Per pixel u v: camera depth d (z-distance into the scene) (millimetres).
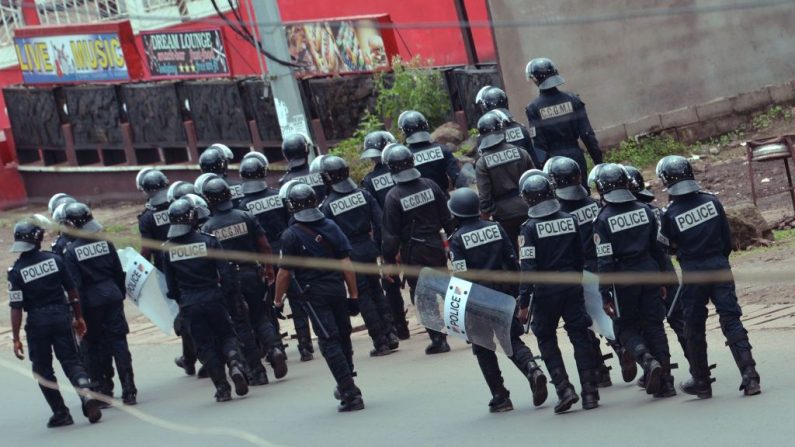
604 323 22266
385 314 30391
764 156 33844
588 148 32375
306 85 50344
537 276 21906
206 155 32594
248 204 30547
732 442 18516
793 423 18859
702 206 20844
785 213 34531
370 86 48875
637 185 22359
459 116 46469
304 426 24375
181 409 27766
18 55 63094
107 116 58844
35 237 27016
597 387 23312
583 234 23891
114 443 25438
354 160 45156
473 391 25266
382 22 48562
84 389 27281
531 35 42938
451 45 52812
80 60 59781
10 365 26047
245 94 51906
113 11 60219
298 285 25531
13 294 27016
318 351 32344
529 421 22109
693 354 21297
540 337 22344
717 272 20828
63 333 27391
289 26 51875
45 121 62031
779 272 28312
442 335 29156
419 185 28766
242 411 26547
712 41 42688
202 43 53875
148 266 29406
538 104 32344
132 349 35719
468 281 22703
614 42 42781
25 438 27156
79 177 61156
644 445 19250
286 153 32531
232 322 28172
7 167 63812
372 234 30453
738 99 42844
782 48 42469
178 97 55062
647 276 21469
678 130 43062
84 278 28391
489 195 30172
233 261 29141
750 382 20766
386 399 25672
